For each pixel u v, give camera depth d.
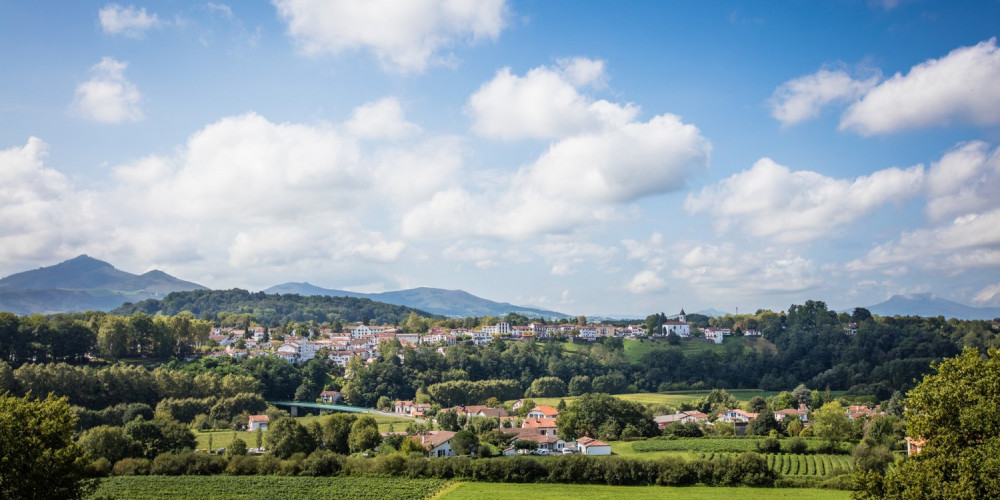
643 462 119.12
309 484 116.75
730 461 119.06
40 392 175.88
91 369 197.88
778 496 105.81
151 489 112.06
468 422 185.12
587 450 145.62
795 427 163.25
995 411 48.91
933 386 54.78
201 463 126.44
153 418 175.25
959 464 49.06
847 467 125.12
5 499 60.53
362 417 157.12
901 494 53.41
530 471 120.50
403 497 108.19
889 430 143.50
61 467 64.06
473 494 109.12
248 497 107.06
